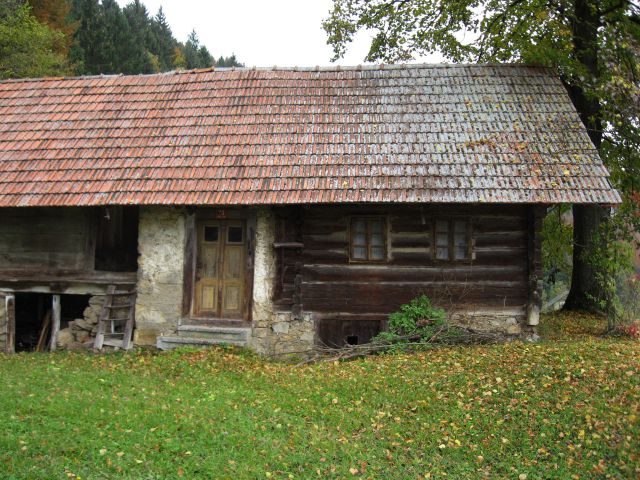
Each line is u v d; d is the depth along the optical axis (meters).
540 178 10.20
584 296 14.37
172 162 11.12
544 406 7.18
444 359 9.26
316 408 7.48
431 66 13.21
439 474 5.91
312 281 10.95
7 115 12.95
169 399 7.62
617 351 9.16
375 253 11.03
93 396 7.57
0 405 6.97
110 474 5.45
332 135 11.45
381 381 8.34
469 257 10.89
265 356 10.64
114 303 11.38
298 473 5.80
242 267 11.19
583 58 14.16
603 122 13.41
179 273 11.00
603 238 12.48
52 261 11.62
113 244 11.87
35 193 10.70
